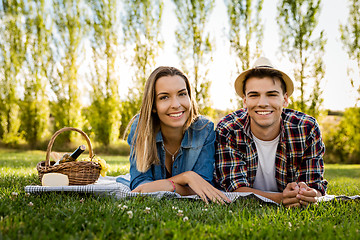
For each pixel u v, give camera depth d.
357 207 2.29
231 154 2.74
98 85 13.31
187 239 1.46
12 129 14.08
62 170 2.71
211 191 2.42
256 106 2.47
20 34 13.75
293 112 2.79
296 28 11.45
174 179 2.60
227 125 2.79
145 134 2.67
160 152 2.85
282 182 2.77
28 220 1.67
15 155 9.98
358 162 12.00
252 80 2.47
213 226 1.66
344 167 9.56
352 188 3.69
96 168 2.83
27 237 1.40
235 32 11.82
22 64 13.78
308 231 1.64
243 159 2.77
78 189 2.53
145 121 2.68
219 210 2.06
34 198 2.38
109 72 13.27
